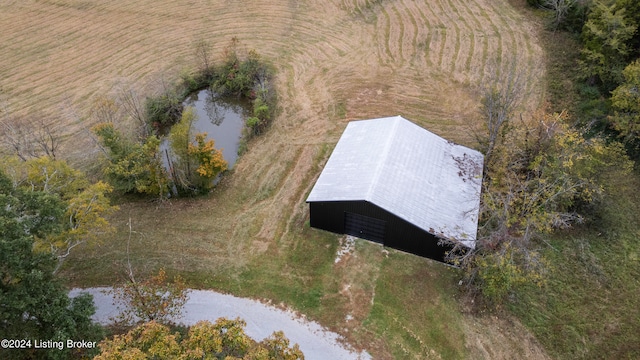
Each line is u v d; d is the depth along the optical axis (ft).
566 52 157.89
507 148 105.09
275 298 92.17
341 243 101.71
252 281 95.40
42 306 66.13
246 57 170.60
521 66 156.04
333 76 161.79
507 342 83.56
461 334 84.58
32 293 64.64
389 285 92.84
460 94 149.59
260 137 136.87
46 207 68.08
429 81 156.46
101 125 111.24
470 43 171.73
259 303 91.45
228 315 89.30
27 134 130.41
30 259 64.85
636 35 137.08
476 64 161.27
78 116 143.84
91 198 89.04
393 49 173.58
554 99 141.28
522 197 92.94
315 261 98.43
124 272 96.73
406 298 90.58
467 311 88.28
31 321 66.39
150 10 203.00
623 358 81.00
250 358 59.77
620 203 107.76
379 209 92.79
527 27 175.42
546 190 90.94
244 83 154.71
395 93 152.15
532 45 165.68
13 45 179.22
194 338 61.36
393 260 97.55
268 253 101.09
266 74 162.40
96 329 73.92
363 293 91.71
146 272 96.89
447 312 88.07
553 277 94.07
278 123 141.59
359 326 86.43
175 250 102.06
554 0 163.73
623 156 107.14
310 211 101.86
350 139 116.16
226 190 119.24
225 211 112.78
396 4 200.03
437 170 105.70
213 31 188.44
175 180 119.44
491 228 92.07
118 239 104.63
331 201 96.48
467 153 113.39
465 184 104.06
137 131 136.46
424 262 97.09
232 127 147.13
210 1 209.87
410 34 180.55
